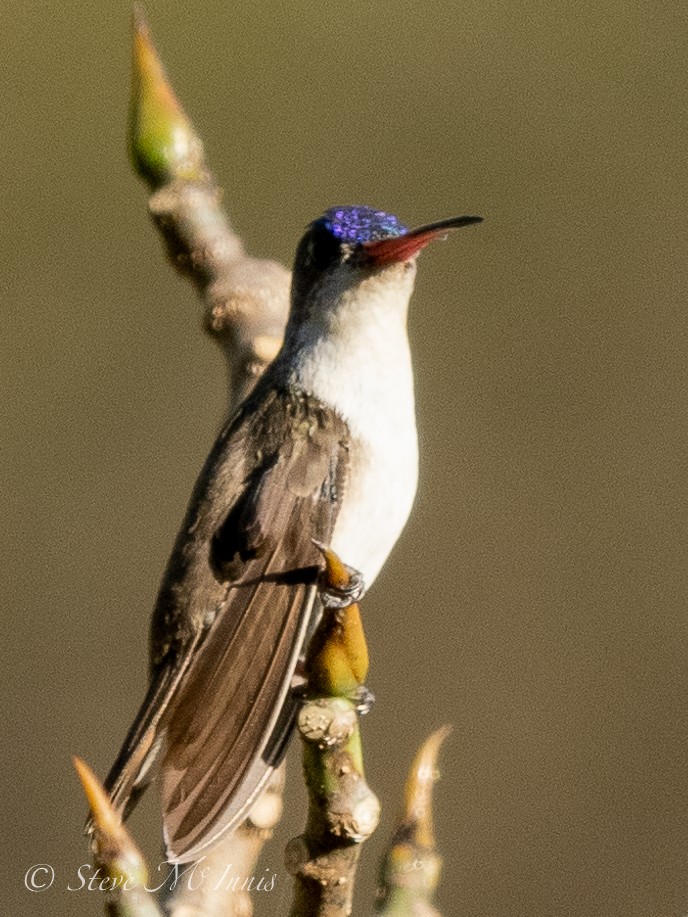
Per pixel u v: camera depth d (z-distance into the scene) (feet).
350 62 48.47
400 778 39.29
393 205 47.44
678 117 47.09
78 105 48.06
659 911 37.65
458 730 39.81
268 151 47.78
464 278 45.44
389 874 15.20
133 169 24.03
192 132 24.03
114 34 49.06
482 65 48.14
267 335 24.36
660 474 42.19
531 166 47.21
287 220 47.42
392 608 40.93
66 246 46.09
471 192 46.75
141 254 45.85
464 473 42.47
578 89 47.42
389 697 40.11
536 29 48.34
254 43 48.85
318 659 15.46
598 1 47.62
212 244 24.20
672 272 44.96
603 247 45.65
